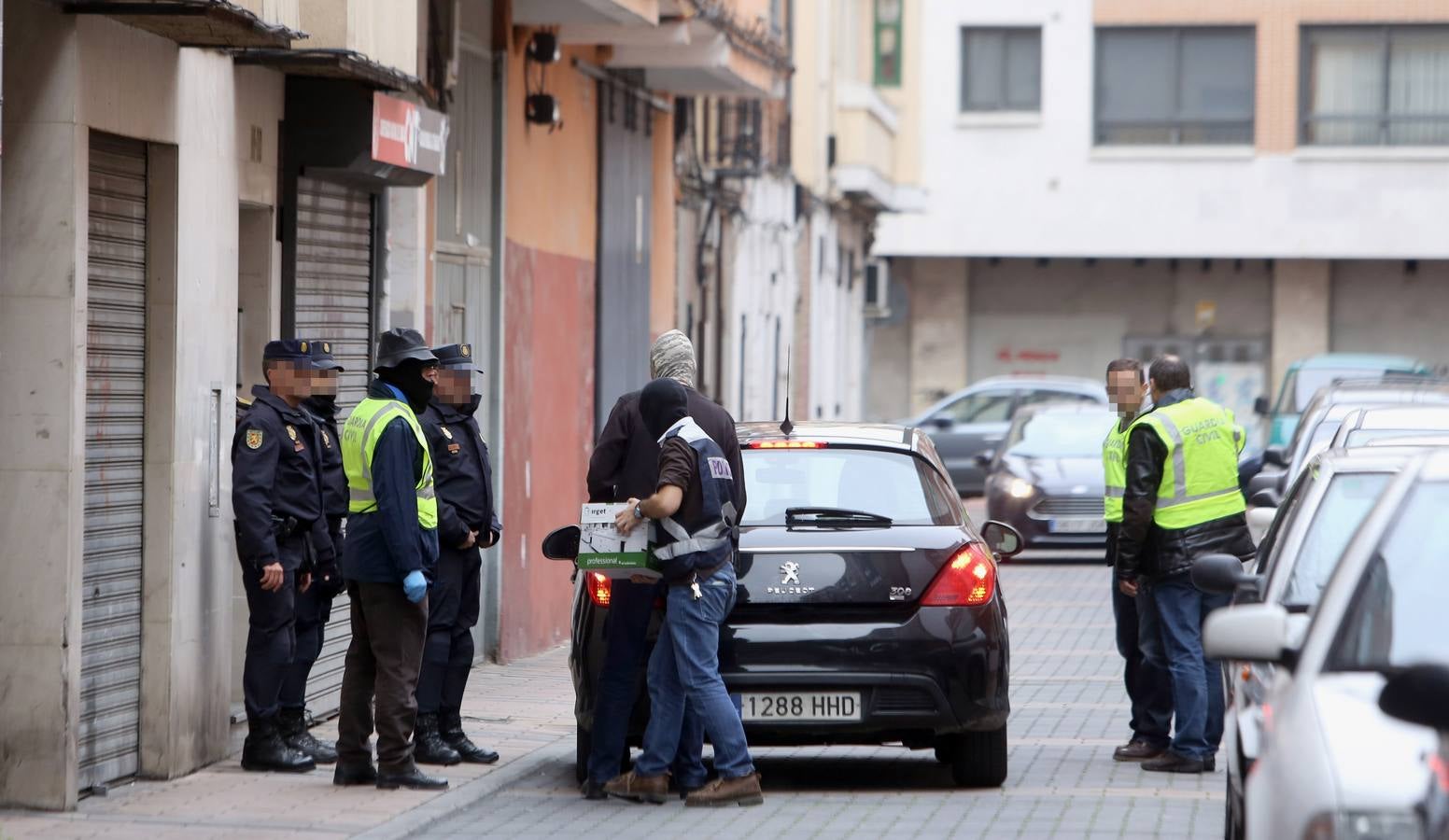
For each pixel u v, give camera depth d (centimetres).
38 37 1552
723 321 4669
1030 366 8494
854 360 7094
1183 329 8381
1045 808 1705
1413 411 2247
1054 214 8175
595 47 3366
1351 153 7988
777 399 5259
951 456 6084
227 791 1705
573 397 3253
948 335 8506
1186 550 1875
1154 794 1780
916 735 1805
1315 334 8225
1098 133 8200
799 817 1658
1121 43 8162
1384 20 7969
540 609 3028
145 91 1675
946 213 8238
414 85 2111
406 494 1681
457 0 2558
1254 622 1015
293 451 1786
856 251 7094
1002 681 1720
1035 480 4428
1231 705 1322
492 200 2828
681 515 1659
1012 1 8169
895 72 8238
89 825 1532
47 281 1553
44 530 1559
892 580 1703
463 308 2689
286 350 1784
